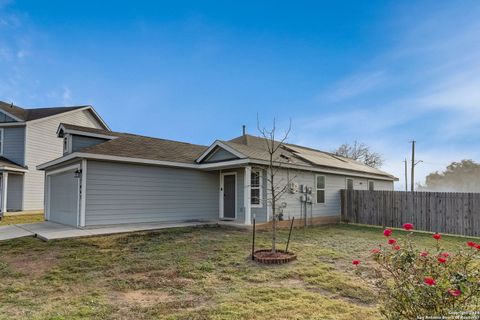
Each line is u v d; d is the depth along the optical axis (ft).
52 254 21.02
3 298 13.39
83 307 12.28
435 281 8.10
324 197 45.14
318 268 17.99
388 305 8.90
